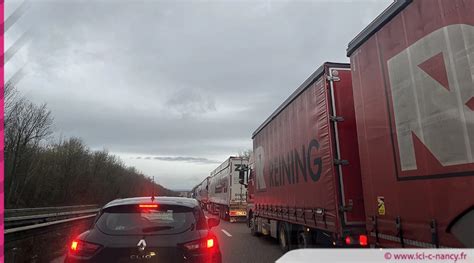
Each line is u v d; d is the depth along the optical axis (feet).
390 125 15.64
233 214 84.94
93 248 14.43
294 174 29.84
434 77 12.77
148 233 14.98
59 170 169.48
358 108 18.71
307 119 26.61
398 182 14.97
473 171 10.99
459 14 11.67
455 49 11.81
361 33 18.15
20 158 107.24
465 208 11.27
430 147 12.96
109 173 233.76
